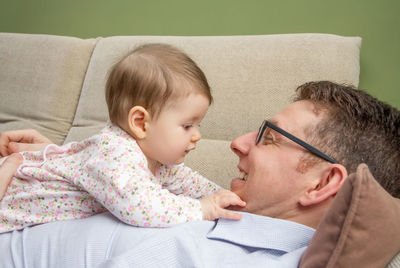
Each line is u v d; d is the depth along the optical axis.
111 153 0.99
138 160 1.00
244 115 1.68
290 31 2.23
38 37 2.29
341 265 0.62
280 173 0.96
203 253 0.78
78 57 2.21
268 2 2.27
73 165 1.07
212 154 1.61
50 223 1.01
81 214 1.04
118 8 2.67
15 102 2.15
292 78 1.65
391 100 2.06
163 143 1.05
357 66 1.67
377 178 0.93
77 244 0.88
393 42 2.05
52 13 2.87
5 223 1.06
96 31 2.75
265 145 1.02
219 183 1.53
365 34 2.09
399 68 2.04
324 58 1.64
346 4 2.11
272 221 0.90
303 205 0.91
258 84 1.69
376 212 0.61
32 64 2.19
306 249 0.73
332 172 0.91
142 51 1.12
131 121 1.03
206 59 1.82
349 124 0.96
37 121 2.10
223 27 2.39
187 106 1.05
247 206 1.00
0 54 2.26
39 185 1.09
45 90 2.13
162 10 2.54
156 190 0.94
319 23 2.17
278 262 0.76
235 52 1.79
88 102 2.02
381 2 2.06
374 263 0.63
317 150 0.94
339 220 0.63
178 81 1.04
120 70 1.09
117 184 0.93
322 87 1.06
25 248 0.94
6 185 1.11
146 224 0.90
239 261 0.78
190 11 2.46
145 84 1.04
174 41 1.94
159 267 0.75
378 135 0.95
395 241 0.63
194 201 0.97
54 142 2.05
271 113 1.64
